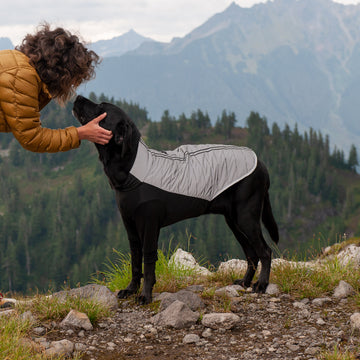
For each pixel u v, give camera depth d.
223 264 5.69
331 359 2.82
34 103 3.15
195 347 3.20
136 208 3.79
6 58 3.07
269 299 4.07
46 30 3.23
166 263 5.22
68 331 3.45
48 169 189.12
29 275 141.62
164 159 3.90
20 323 3.40
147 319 3.71
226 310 3.78
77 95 3.67
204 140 196.88
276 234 4.59
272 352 3.06
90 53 3.34
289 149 188.75
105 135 3.52
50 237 151.75
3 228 154.25
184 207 3.92
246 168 4.15
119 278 5.10
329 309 3.76
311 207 169.25
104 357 3.08
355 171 191.00
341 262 4.93
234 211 4.19
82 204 162.50
